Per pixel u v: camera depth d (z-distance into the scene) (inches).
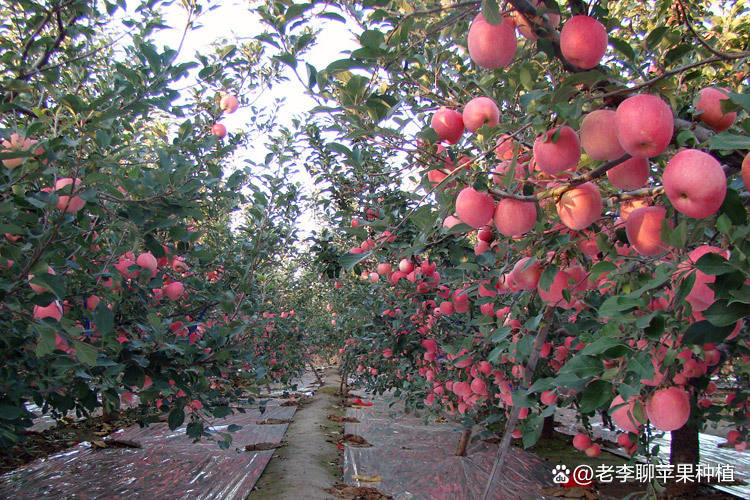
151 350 120.3
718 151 45.6
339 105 62.6
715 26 139.5
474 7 54.2
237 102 162.9
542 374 134.4
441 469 237.8
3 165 79.1
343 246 215.0
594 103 46.4
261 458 249.1
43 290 77.2
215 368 146.6
